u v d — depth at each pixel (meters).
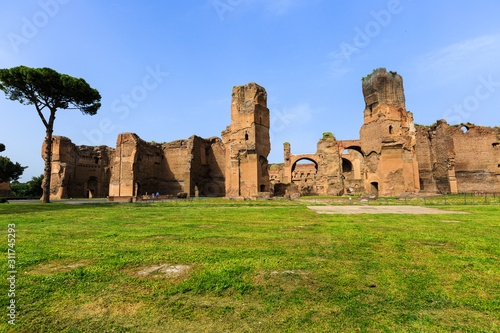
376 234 8.98
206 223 12.13
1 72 28.23
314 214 15.85
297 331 3.29
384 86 36.62
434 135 41.88
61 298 4.19
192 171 46.09
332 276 5.05
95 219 13.73
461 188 40.50
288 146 56.00
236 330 3.32
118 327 3.40
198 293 4.35
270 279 4.91
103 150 54.19
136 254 6.55
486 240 7.95
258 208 20.64
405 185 34.81
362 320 3.53
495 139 40.59
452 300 4.07
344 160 57.00
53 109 32.12
